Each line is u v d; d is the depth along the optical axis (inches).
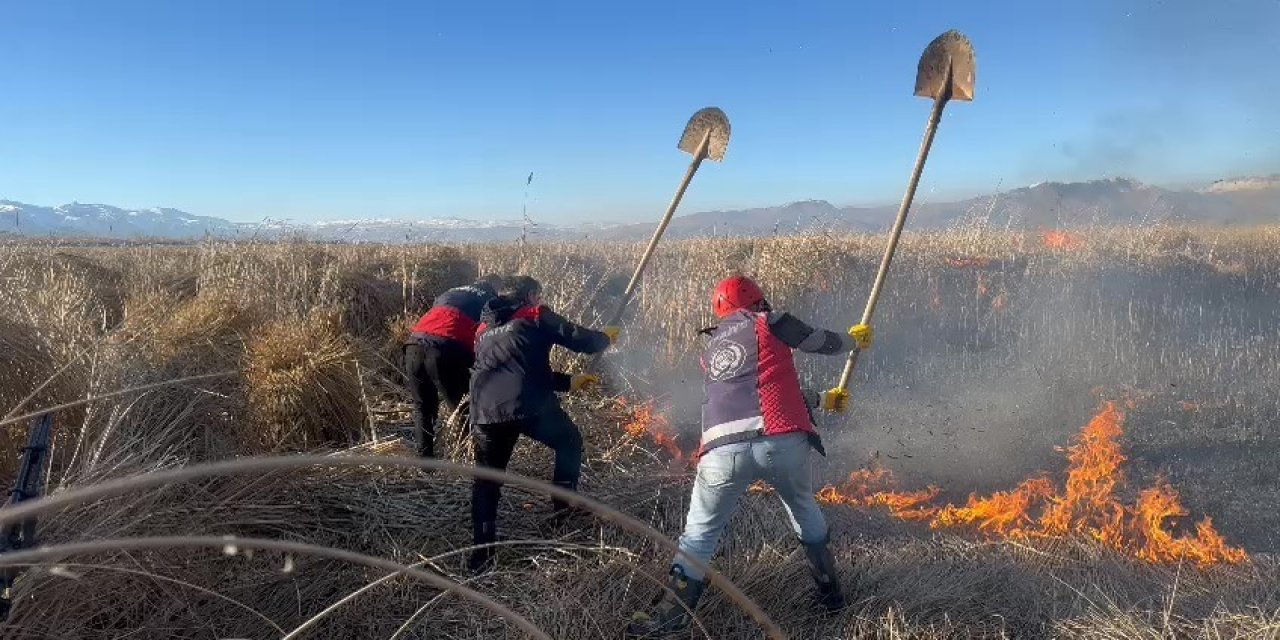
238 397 218.4
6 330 184.9
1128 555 171.2
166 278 363.9
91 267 377.7
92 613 126.5
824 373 305.7
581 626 139.9
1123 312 351.3
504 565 164.1
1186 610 145.9
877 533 183.9
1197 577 160.2
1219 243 504.7
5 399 173.2
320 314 265.7
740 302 156.3
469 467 62.0
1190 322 341.7
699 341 317.1
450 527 176.6
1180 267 433.4
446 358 213.5
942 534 183.8
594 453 220.7
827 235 454.6
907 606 147.9
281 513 164.6
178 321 247.9
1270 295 386.6
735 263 424.5
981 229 510.3
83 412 176.7
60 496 50.4
